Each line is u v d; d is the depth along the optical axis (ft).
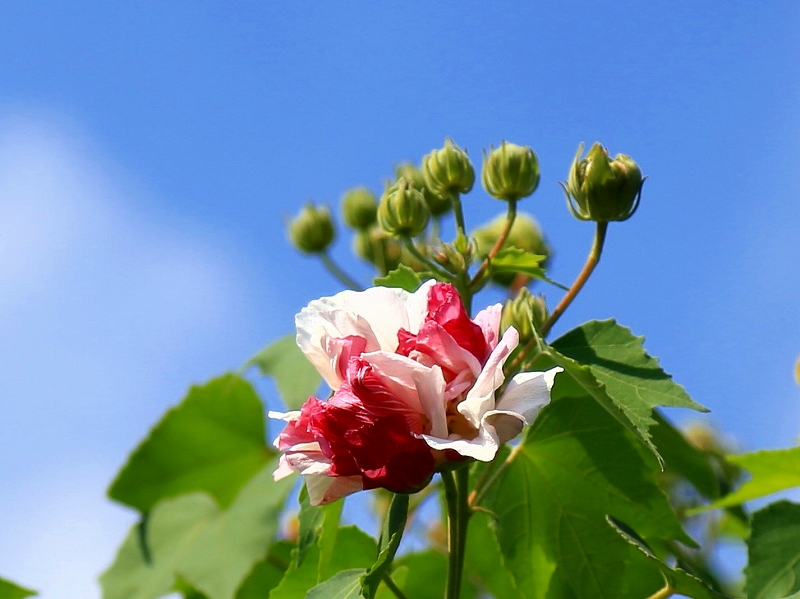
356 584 2.70
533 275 2.87
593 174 2.79
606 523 2.89
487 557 3.16
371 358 2.53
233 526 3.21
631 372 2.71
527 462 2.90
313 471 2.57
